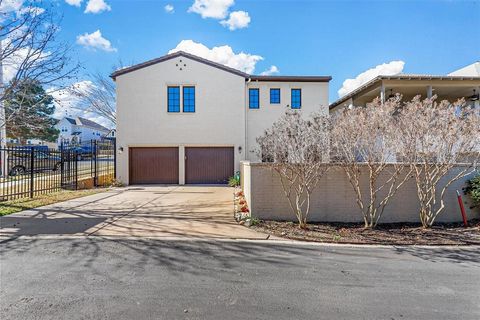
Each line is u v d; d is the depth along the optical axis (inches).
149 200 414.3
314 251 202.2
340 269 169.5
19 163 591.2
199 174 650.8
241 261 179.9
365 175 286.4
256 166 287.7
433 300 132.2
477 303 129.6
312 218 286.5
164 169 647.1
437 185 286.8
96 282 146.0
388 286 146.9
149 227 258.4
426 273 164.9
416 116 263.3
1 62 336.2
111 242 213.9
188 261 178.2
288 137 271.4
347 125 267.9
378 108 276.5
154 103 644.1
